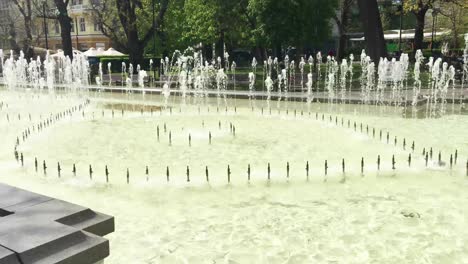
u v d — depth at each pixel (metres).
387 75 26.30
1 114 19.17
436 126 15.01
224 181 9.32
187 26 39.34
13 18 50.59
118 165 10.77
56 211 4.08
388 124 15.50
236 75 36.88
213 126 15.74
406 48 53.78
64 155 11.77
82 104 22.17
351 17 43.56
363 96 21.75
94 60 46.94
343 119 16.64
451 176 9.38
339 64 38.31
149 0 39.97
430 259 5.96
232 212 7.69
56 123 16.58
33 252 3.36
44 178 9.62
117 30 41.97
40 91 29.39
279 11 26.75
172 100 23.62
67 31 36.75
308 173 9.72
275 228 7.02
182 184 9.17
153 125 16.08
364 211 7.63
